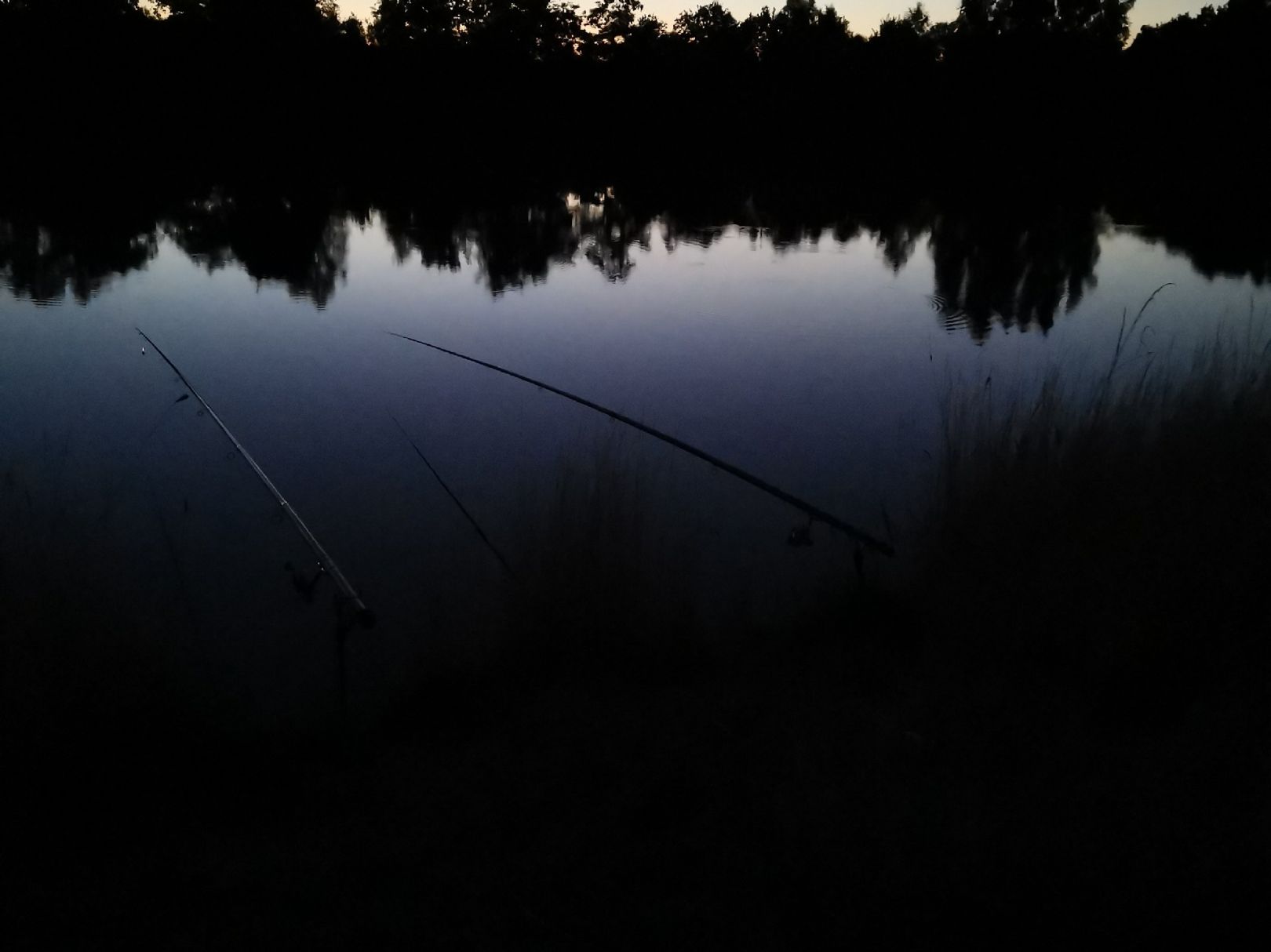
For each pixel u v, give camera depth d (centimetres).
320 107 2802
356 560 417
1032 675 272
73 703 251
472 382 663
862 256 1224
